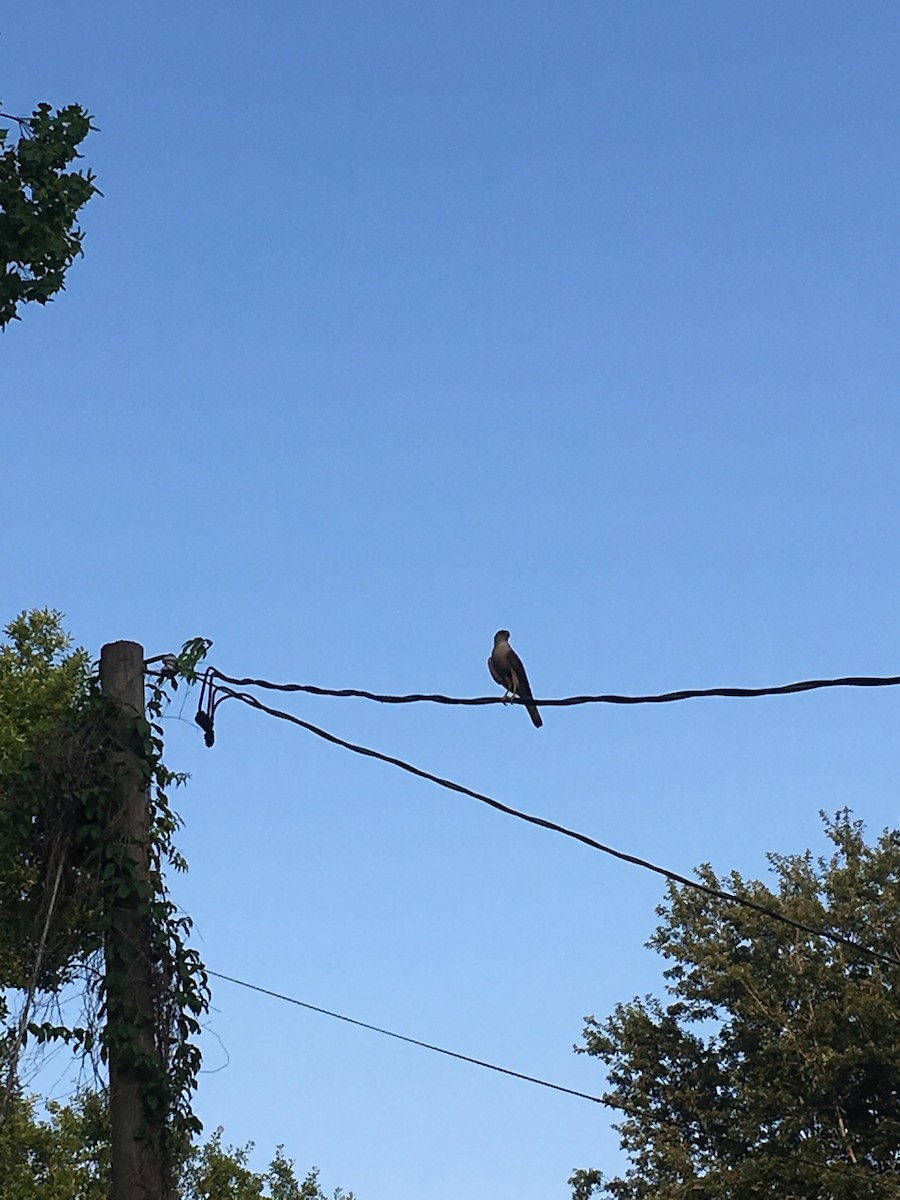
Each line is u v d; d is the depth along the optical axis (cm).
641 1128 2725
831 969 2688
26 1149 2003
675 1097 2712
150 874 983
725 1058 2755
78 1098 950
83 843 988
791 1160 2477
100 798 978
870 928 2748
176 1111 925
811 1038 2612
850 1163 2512
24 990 938
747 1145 2623
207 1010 965
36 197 1266
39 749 1007
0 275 1263
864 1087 2609
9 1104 941
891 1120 2528
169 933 968
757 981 2695
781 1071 2634
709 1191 2512
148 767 1000
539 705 964
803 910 2773
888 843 2891
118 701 1010
